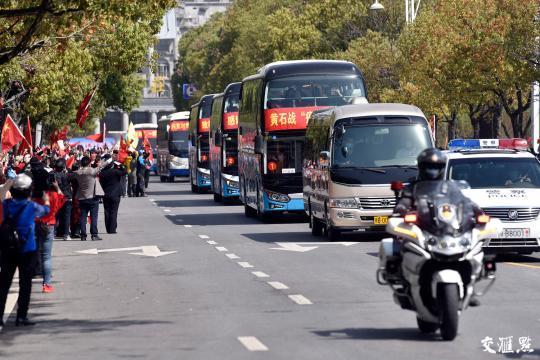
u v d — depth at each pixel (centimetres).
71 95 15325
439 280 2966
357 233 7569
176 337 3212
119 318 3694
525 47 12762
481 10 13212
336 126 6869
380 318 3516
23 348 3120
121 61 13412
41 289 4634
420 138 6869
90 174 7388
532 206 5328
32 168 5928
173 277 4962
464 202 3064
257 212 9419
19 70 11112
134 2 5212
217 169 12344
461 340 3048
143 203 12569
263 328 3344
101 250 6575
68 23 5259
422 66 14412
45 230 4512
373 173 6744
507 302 3847
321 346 2980
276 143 8638
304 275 4888
